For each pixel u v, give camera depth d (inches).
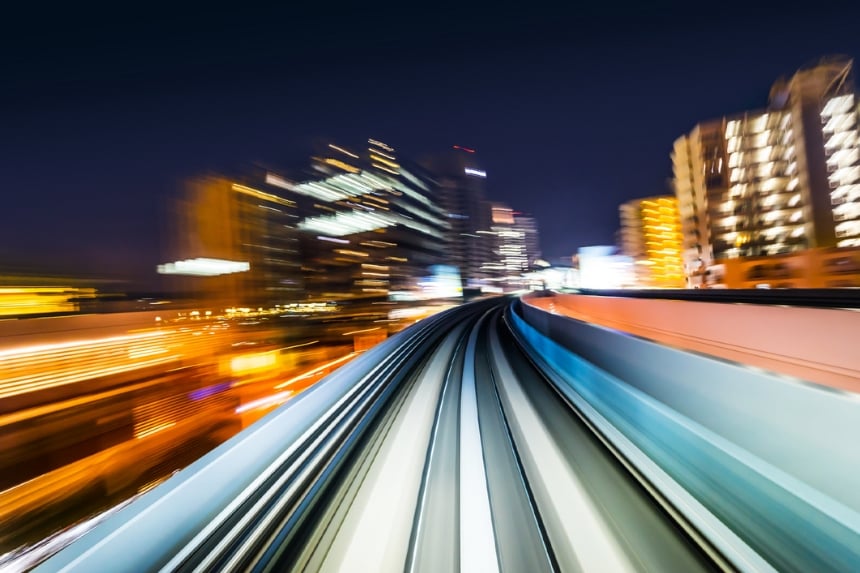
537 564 85.7
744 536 88.1
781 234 2202.3
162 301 2074.3
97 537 68.6
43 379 771.4
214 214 5620.1
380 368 285.0
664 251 3341.5
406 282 7121.1
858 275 962.1
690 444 113.3
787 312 239.1
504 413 195.5
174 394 1114.1
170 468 941.2
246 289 5753.0
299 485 111.1
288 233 6702.8
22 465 683.4
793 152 2174.0
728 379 112.6
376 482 121.2
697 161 2394.2
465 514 103.4
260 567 80.7
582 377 234.2
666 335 398.6
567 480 122.4
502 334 590.2
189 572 73.7
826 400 85.0
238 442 106.2
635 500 109.7
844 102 2063.2
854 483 77.9
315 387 173.8
